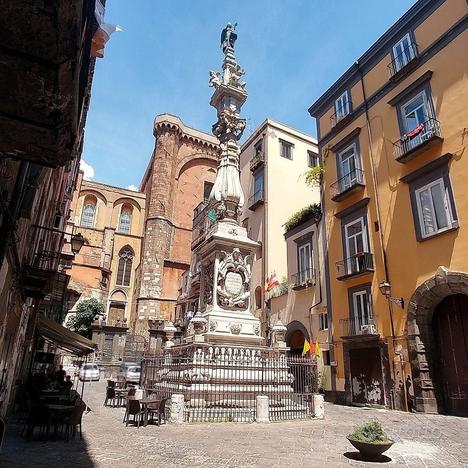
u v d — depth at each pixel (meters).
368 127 20.50
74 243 13.31
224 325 13.02
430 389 14.80
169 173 52.62
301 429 9.67
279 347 12.96
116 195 57.91
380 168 19.30
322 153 24.02
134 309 48.94
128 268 54.12
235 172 16.41
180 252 51.00
